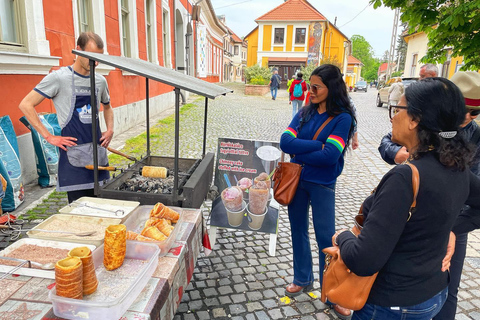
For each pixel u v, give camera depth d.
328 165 2.18
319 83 2.11
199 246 2.11
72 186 2.48
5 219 3.24
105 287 1.31
